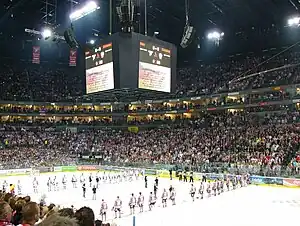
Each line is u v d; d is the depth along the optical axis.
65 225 3.50
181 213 32.62
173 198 37.50
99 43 24.58
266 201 37.31
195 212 32.88
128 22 22.94
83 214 5.53
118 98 27.16
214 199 39.53
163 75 25.41
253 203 36.47
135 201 33.56
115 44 22.92
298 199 38.03
